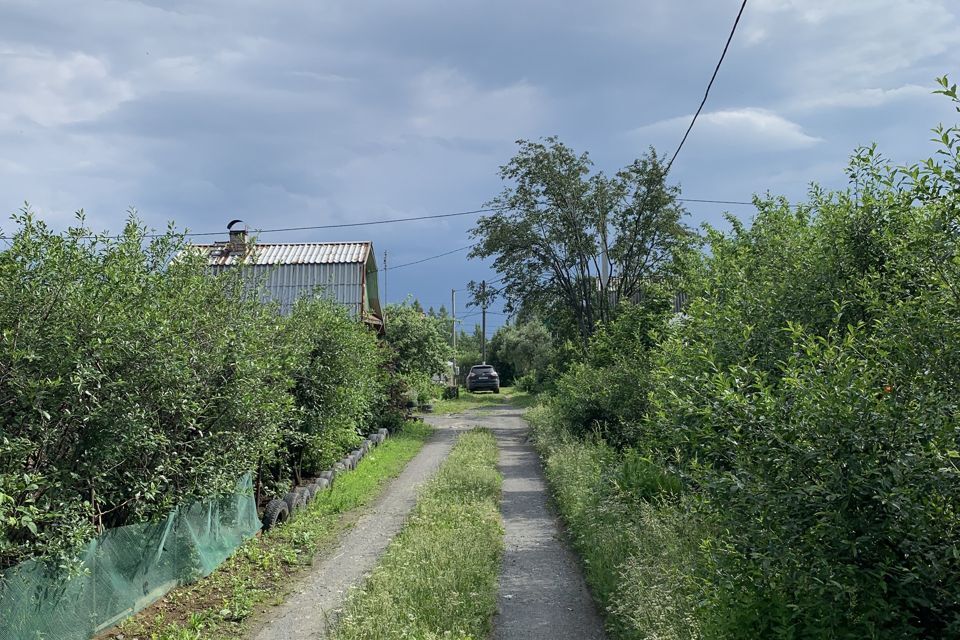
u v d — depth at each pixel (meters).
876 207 6.51
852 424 3.34
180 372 6.50
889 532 3.28
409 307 31.81
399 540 8.72
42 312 5.37
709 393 4.14
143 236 7.14
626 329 13.98
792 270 7.11
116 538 6.17
